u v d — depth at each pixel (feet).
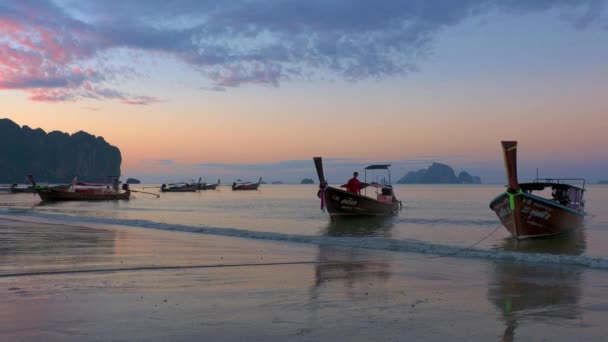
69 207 144.97
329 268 33.24
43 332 16.74
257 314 19.93
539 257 37.78
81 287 24.91
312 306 21.57
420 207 148.15
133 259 35.73
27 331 16.84
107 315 19.22
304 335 17.08
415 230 73.82
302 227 79.00
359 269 32.94
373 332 17.65
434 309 21.36
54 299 21.95
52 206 150.10
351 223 87.51
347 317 19.72
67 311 19.74
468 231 72.13
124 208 142.41
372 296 23.95
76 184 194.59
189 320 18.74
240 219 98.43
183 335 16.76
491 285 27.40
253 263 35.12
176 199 233.35
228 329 17.62
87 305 20.86
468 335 17.53
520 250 50.65
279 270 31.96
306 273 30.91
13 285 25.20
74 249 41.06
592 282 28.60
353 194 92.22
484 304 22.49
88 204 169.48
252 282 27.27
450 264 35.76
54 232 56.75
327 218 102.01
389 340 16.75
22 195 261.44
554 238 61.16
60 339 15.99
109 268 31.37
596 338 17.38
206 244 47.01
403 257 39.47
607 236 63.67
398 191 400.06
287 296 23.63
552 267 34.45
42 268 30.89
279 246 46.47
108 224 72.33
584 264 35.55
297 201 209.26
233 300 22.48
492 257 39.32
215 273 30.22
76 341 15.80
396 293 24.82
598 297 24.27
